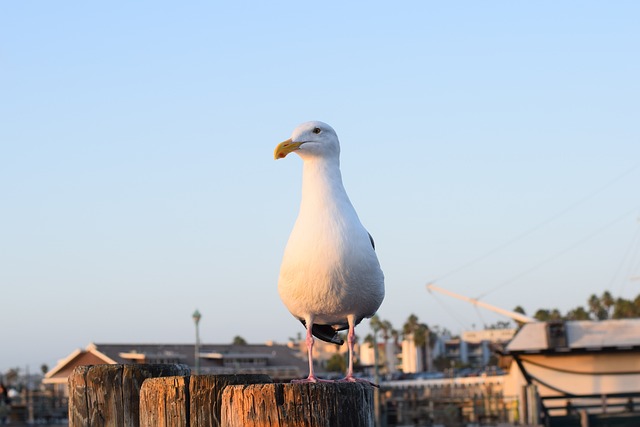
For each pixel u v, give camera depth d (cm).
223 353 6850
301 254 592
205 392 496
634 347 3203
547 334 3288
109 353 5722
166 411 502
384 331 14512
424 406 4003
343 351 11700
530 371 3338
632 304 11938
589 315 12556
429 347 14662
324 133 618
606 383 3259
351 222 602
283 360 7206
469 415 3662
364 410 451
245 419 443
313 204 606
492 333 12406
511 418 3325
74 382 584
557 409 3073
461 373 8406
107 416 576
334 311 607
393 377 8144
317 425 438
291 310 622
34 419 4694
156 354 6006
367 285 597
